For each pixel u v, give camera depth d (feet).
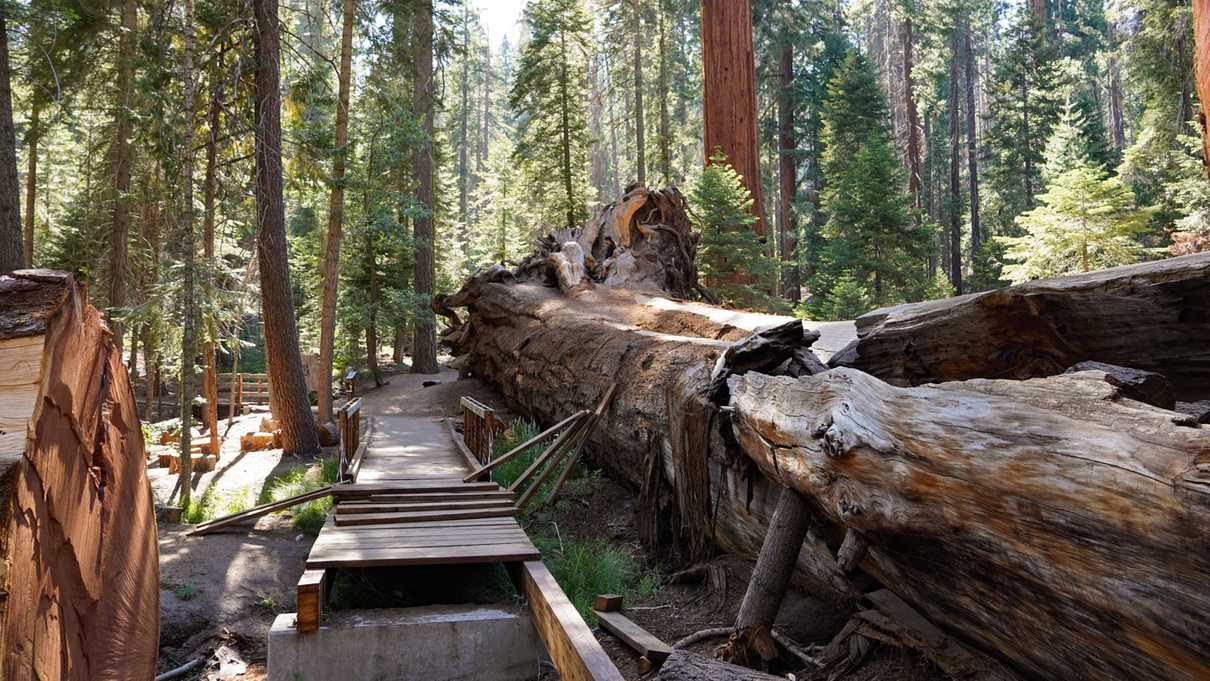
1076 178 61.11
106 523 5.57
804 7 136.36
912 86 142.92
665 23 115.75
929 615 11.97
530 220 112.98
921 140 169.27
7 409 4.11
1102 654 7.92
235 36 43.73
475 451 30.91
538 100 90.74
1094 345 12.87
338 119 45.21
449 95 181.78
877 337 15.88
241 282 46.11
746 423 15.60
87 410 5.14
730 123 62.54
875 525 11.04
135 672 6.15
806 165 138.21
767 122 129.90
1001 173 130.11
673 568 20.83
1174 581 6.60
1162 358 12.17
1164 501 6.68
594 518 25.00
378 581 21.26
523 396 38.68
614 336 30.45
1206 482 6.37
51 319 4.49
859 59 121.19
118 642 5.74
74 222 75.20
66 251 74.79
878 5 218.18
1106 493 7.26
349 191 49.47
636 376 25.48
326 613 17.83
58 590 4.53
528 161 93.40
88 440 5.16
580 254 46.39
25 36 42.24
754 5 111.34
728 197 53.31
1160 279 11.62
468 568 22.24
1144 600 6.93
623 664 15.70
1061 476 7.80
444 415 46.85
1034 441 8.36
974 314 14.24
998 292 13.76
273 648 16.43
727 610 17.15
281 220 41.37
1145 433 7.41
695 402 19.49
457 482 25.44
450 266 112.37
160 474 36.24
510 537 20.16
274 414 44.50
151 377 54.49
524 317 43.11
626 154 149.38
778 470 14.24
